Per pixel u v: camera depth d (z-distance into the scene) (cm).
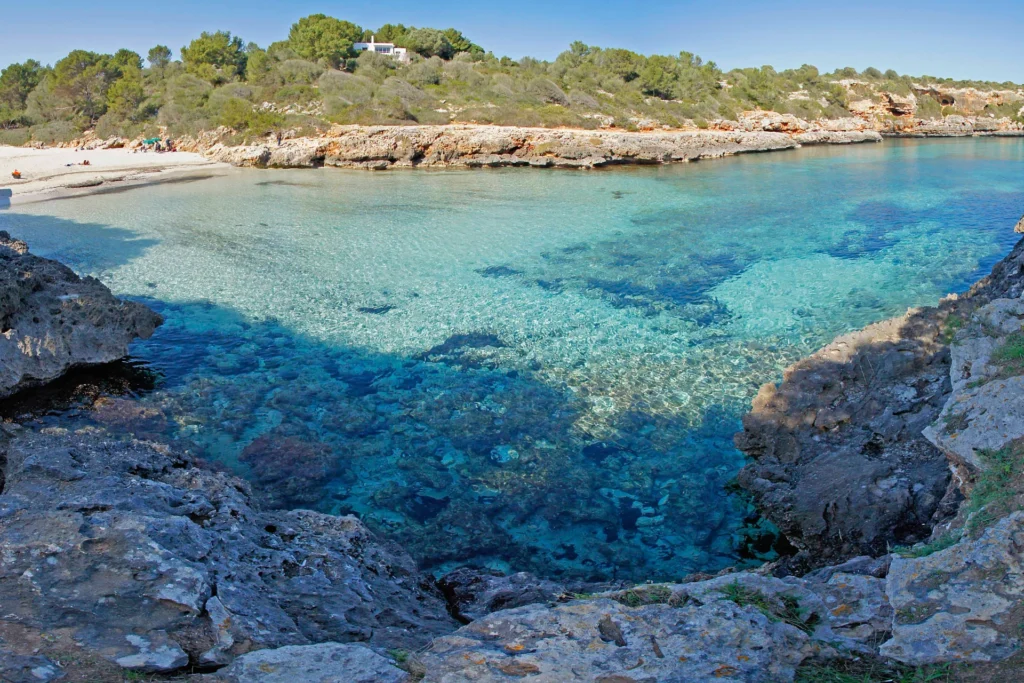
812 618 479
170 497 640
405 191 3456
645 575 862
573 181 3859
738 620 452
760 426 1105
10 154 4822
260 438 1147
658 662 411
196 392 1301
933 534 617
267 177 3959
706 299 1766
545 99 5794
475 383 1321
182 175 4009
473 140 4634
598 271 2014
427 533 934
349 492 1016
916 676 393
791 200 3147
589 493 1015
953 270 1959
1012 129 8019
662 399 1252
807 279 1906
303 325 1606
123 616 428
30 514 499
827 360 1244
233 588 495
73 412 1216
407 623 597
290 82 5647
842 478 923
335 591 593
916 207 2912
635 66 6988
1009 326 798
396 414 1220
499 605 698
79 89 6012
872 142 6719
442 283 1903
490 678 394
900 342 1211
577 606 481
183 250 2242
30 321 1293
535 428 1170
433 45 7300
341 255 2188
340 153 4462
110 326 1438
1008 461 574
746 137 5744
